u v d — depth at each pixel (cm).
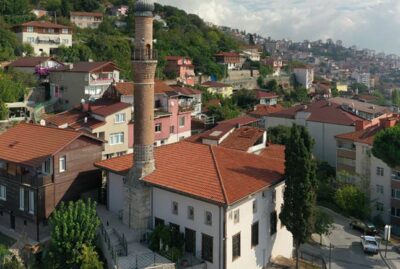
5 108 8844
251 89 17625
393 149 6825
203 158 4659
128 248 4347
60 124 7188
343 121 9806
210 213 4119
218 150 4828
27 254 4578
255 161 4947
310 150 4628
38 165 4716
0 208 5272
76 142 5106
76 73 10138
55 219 4297
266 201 4625
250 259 4416
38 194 4784
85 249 4144
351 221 7019
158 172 4628
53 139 5153
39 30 14625
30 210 4916
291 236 5159
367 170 7969
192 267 4059
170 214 4472
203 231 4181
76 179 5138
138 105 4553
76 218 4241
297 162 4500
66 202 5050
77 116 7581
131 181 4653
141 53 4475
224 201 3922
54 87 10550
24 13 17325
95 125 7244
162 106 8531
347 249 5884
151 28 4575
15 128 5656
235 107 14338
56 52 14738
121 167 5003
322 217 5809
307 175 4497
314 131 10206
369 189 7944
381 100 19088
